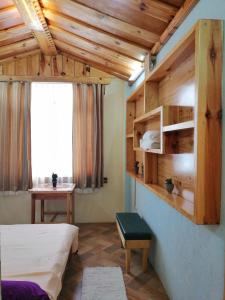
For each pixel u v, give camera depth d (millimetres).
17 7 2541
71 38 3299
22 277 1689
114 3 2154
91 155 4238
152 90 2557
